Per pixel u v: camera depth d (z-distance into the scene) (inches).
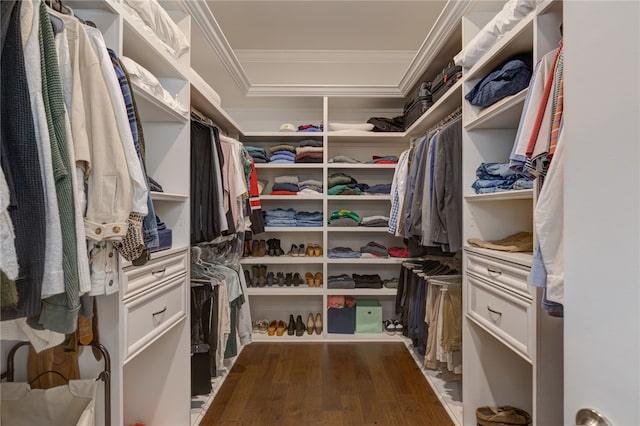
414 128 98.7
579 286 18.2
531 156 39.6
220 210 70.7
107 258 36.6
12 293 23.5
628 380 15.1
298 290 111.8
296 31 109.7
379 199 119.3
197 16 67.2
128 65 44.1
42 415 40.8
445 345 73.6
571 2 19.0
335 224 114.3
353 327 113.3
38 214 25.9
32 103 26.4
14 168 25.1
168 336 62.6
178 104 59.4
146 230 39.8
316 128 116.0
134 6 48.5
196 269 77.2
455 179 67.7
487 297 56.9
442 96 75.7
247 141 124.3
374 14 100.6
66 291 28.5
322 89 110.8
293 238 126.3
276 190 115.0
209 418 67.7
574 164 18.7
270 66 123.6
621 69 15.6
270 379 84.1
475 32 66.7
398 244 125.9
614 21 16.1
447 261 90.0
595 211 17.1
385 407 71.6
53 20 31.5
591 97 17.5
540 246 35.9
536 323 44.2
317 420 67.0
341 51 122.4
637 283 14.8
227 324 76.8
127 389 62.4
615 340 15.8
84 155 31.8
